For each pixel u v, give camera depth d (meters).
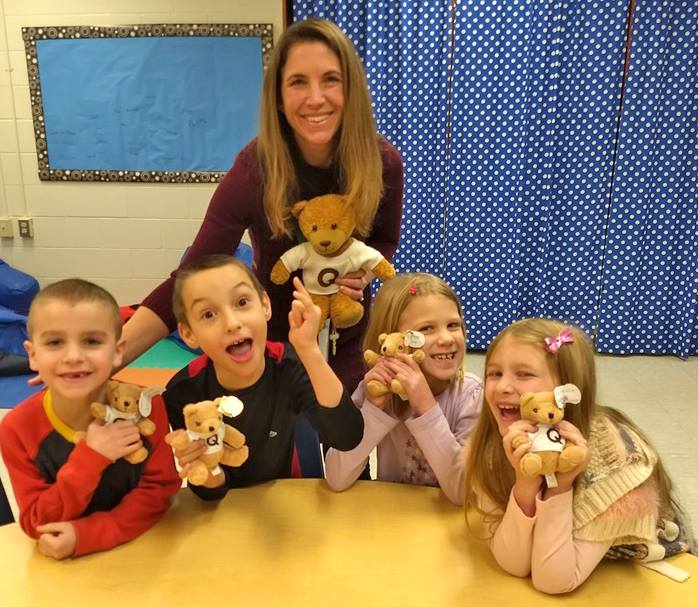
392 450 1.41
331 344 1.65
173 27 3.40
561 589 1.00
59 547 1.07
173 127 3.55
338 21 3.35
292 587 1.02
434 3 3.27
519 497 1.04
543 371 1.08
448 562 1.08
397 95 3.45
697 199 3.50
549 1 3.23
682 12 3.26
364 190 1.48
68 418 1.14
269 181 1.45
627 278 3.62
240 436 1.12
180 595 1.00
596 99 3.37
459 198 3.55
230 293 1.13
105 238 3.74
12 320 3.30
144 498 1.15
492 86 3.36
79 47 3.45
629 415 3.01
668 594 1.02
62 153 3.61
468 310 3.73
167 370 3.01
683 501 2.32
